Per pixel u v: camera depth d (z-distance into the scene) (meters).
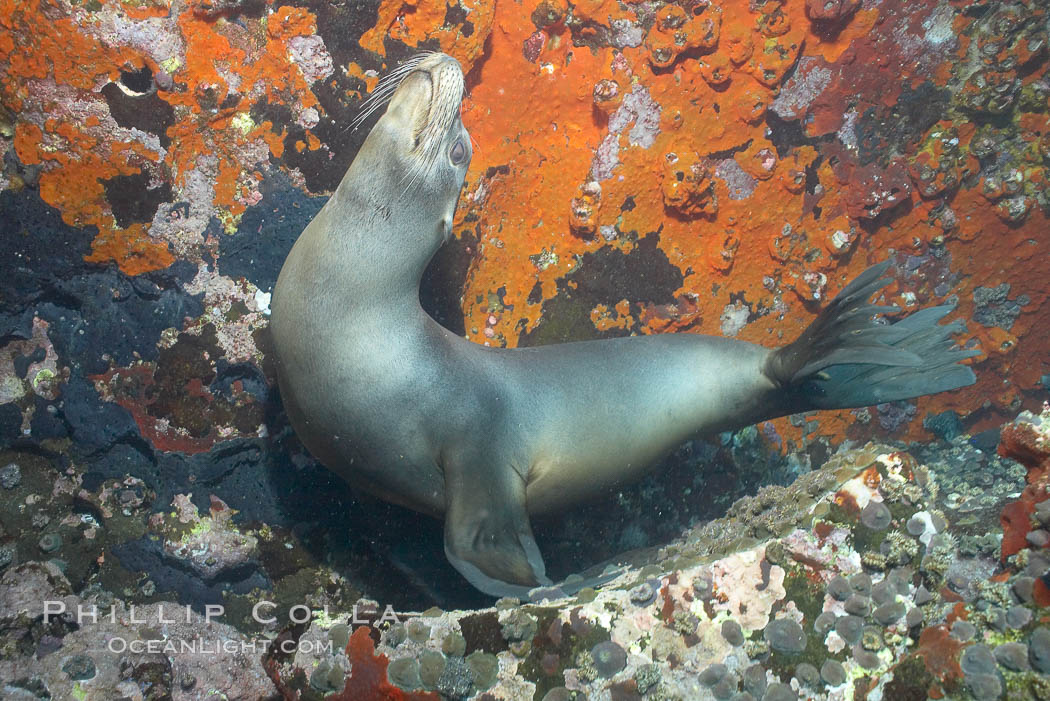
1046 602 1.13
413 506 1.54
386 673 1.19
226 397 1.56
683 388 1.63
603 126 1.78
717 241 1.87
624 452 1.60
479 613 1.23
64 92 1.40
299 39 1.47
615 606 1.23
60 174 1.44
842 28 1.85
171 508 1.58
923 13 1.88
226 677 1.54
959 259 2.11
